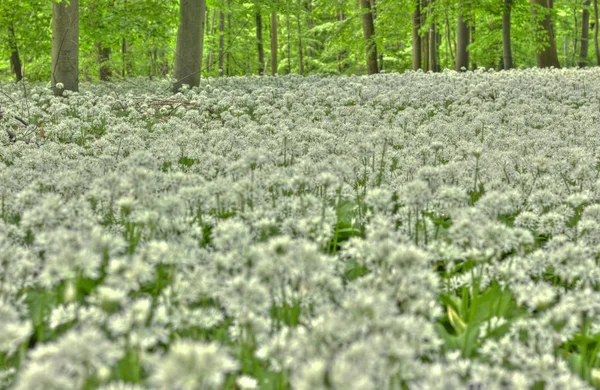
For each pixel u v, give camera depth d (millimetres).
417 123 9305
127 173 3977
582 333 2443
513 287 2764
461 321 2793
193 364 1568
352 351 1760
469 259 3389
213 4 19641
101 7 17906
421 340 2184
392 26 25672
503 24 22844
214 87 15469
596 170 5457
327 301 2617
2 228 3387
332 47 28719
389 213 3766
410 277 2451
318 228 3227
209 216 3941
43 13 18328
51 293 2848
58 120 9766
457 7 22422
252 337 2314
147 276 2396
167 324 2582
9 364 2332
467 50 23812
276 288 2531
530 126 9008
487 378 2020
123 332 2143
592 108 10188
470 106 10500
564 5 33969
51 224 3203
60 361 1692
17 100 12164
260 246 2773
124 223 3746
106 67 22672
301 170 4270
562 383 1998
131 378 2158
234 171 4199
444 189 3648
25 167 5402
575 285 3117
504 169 5188
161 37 17500
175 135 7734
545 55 23781
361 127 8156
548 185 4609
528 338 2514
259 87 14898
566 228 3711
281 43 47250
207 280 2469
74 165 5469
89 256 2363
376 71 25312
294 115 9867
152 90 15695
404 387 2160
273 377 2275
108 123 9688
